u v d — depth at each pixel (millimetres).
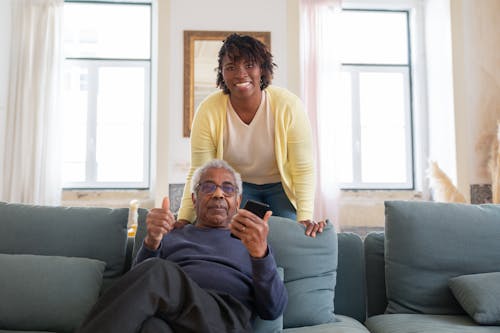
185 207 2049
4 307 1762
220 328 1371
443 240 1958
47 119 4203
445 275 1946
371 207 4480
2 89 4156
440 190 4031
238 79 1915
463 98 4234
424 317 1854
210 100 2102
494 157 4160
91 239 1997
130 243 2133
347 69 4777
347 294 2047
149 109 4691
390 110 4797
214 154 2135
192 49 4227
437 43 4508
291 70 4254
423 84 4738
